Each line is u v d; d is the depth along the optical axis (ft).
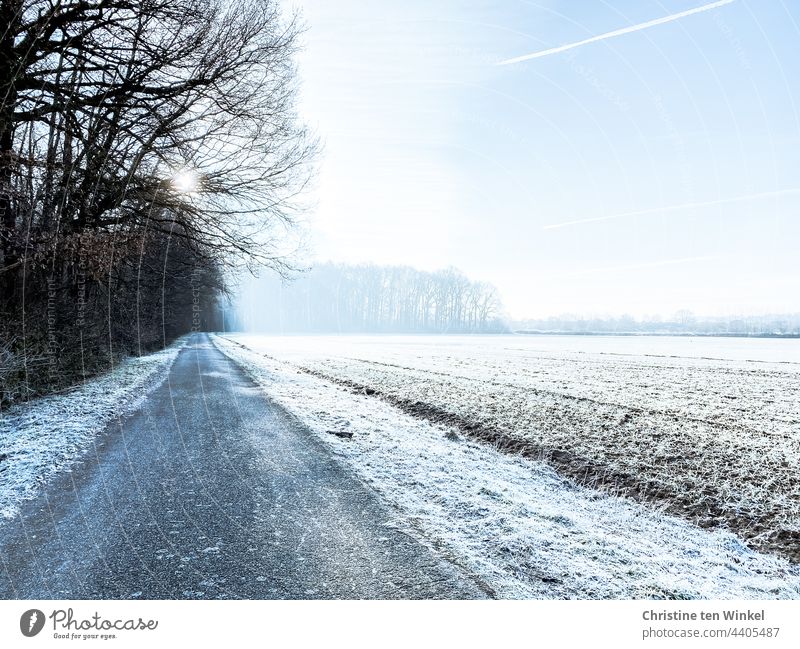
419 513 14.62
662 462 22.68
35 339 32.96
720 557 14.44
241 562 11.28
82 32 33.32
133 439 22.43
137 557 11.39
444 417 32.12
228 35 38.91
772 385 50.62
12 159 26.73
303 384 45.83
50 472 17.39
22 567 10.85
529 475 20.85
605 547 13.66
